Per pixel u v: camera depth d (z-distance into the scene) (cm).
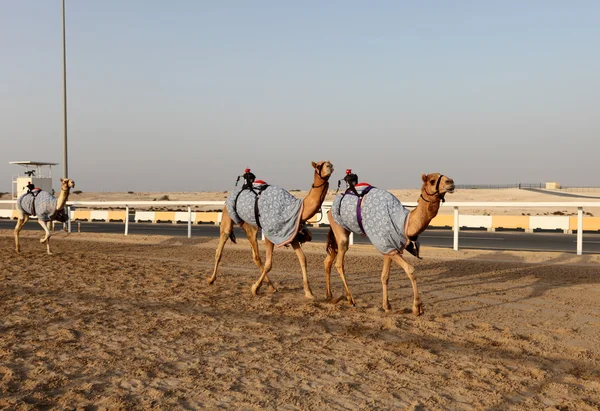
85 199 8081
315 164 877
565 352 621
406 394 485
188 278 1140
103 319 753
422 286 1064
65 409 444
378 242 796
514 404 466
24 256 1466
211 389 493
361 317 793
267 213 907
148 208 5716
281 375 531
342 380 520
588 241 1967
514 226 2508
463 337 682
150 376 526
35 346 618
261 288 1036
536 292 994
